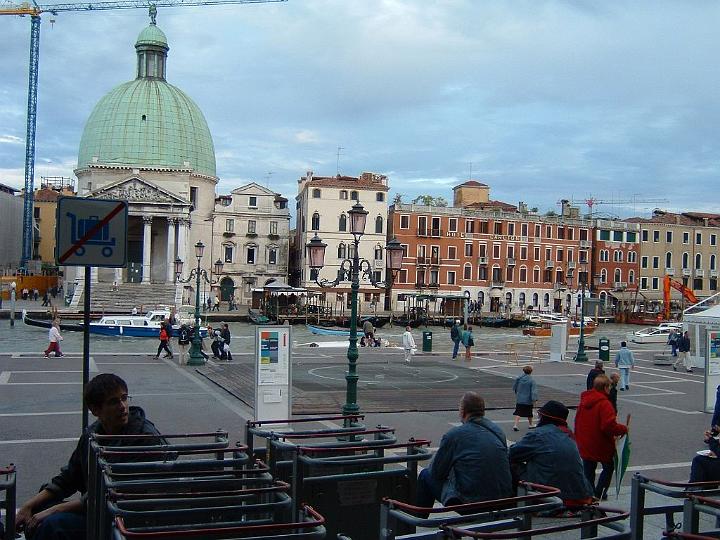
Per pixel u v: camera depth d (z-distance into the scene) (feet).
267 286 292.81
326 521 27.20
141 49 361.92
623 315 361.92
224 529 18.12
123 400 23.71
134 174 331.57
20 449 60.03
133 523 22.21
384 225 340.18
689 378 124.26
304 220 346.13
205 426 71.87
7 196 411.54
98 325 207.62
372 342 178.70
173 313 208.85
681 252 391.24
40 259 436.35
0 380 99.91
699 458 40.78
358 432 30.81
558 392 101.91
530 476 31.83
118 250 34.17
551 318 302.86
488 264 350.84
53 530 21.97
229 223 356.38
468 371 124.77
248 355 147.43
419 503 30.45
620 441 45.83
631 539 22.84
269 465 28.89
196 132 358.23
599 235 375.86
